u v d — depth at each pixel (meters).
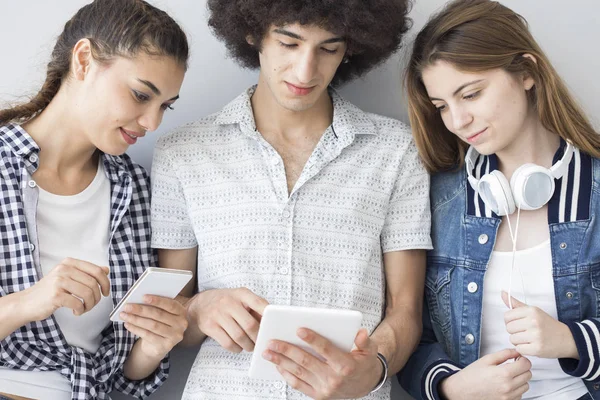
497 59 1.62
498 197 1.66
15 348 1.59
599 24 2.01
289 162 1.74
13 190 1.60
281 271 1.66
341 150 1.73
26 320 1.47
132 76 1.57
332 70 1.67
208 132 1.78
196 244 1.80
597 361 1.55
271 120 1.76
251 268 1.67
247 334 1.57
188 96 2.02
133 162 1.82
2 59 2.00
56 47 1.68
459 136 1.69
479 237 1.74
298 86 1.63
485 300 1.73
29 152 1.62
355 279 1.68
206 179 1.74
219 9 1.78
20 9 2.00
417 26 2.00
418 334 1.75
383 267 1.79
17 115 1.65
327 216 1.69
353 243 1.69
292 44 1.62
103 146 1.62
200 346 1.86
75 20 1.65
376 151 1.76
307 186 1.70
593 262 1.66
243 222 1.69
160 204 1.77
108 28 1.59
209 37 2.01
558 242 1.68
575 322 1.58
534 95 1.71
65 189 1.68
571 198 1.69
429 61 1.66
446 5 1.90
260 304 1.55
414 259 1.79
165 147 1.78
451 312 1.77
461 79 1.63
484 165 1.78
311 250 1.67
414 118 1.77
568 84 2.02
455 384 1.65
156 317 1.54
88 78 1.60
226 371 1.65
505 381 1.56
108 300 1.70
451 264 1.78
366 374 1.50
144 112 1.62
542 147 1.73
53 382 1.63
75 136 1.65
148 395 1.82
